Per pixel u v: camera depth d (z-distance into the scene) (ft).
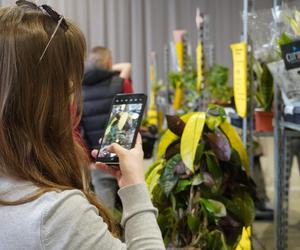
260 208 10.84
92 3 17.92
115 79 9.59
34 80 2.51
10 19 2.55
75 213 2.29
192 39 19.17
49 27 2.60
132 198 2.73
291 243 8.56
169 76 11.98
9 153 2.49
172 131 5.49
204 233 5.16
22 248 2.21
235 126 7.44
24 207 2.30
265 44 7.20
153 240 2.60
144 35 19.12
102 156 3.01
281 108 6.35
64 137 2.66
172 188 5.28
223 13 19.74
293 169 13.01
